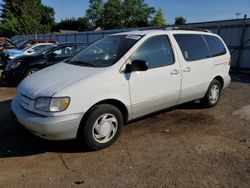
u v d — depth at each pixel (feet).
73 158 12.41
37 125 11.63
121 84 13.26
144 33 15.25
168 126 16.42
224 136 15.02
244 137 14.89
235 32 42.73
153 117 17.98
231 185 10.41
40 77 13.74
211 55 18.85
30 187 10.27
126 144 13.85
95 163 11.98
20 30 168.86
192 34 17.81
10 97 23.75
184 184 10.45
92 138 12.66
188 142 14.19
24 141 14.11
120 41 15.17
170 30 16.56
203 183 10.52
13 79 29.09
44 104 11.69
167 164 11.91
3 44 79.30
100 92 12.57
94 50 15.79
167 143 14.03
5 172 11.26
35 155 12.69
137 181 10.64
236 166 11.78
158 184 10.44
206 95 19.15
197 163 12.01
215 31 45.80
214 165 11.85
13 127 15.94
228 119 17.81
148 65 14.55
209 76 18.66
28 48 47.03
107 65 13.47
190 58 17.01
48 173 11.19
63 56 31.22
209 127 16.35
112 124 13.35
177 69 15.88
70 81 12.42
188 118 17.90
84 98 12.10
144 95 14.35
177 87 16.10
